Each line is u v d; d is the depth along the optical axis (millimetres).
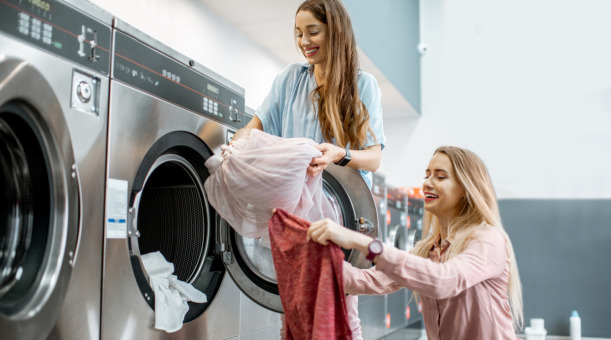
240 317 2186
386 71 4785
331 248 1345
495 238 1663
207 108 2045
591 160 5758
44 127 1349
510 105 6027
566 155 5828
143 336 1667
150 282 1738
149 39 1748
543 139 5898
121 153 1594
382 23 4715
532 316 5699
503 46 6113
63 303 1377
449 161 1815
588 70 5867
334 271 1338
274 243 1478
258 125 2102
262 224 1665
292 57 4207
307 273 1356
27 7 1309
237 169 1593
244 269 1904
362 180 1813
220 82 2154
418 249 1958
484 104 6098
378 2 4617
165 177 2064
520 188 5891
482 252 1606
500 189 5934
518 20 6105
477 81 6145
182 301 1830
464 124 6125
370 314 3863
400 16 5410
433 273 1453
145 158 1716
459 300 1682
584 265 5652
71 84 1430
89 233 1467
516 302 1804
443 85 6230
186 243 2039
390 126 6324
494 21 6168
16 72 1262
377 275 1746
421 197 5668
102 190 1523
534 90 5980
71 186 1409
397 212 4703
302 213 1673
